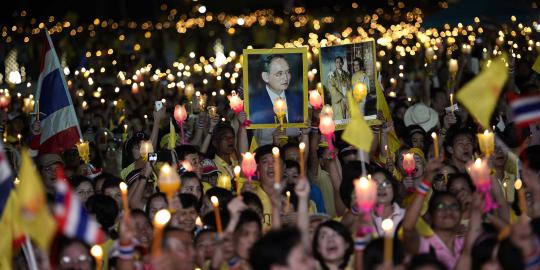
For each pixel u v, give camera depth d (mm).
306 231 12398
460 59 34531
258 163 16531
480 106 11906
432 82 33688
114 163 25359
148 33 56812
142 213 14117
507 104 24062
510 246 11312
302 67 19125
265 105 19109
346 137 13078
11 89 38438
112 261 12805
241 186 17406
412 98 32844
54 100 21516
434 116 24047
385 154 19531
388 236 11312
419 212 13312
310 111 20484
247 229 12789
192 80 38750
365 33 53844
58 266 12117
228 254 12500
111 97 35438
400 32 49812
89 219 10305
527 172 14047
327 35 54000
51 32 54625
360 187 11648
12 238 11789
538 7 38000
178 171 17891
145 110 30594
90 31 58344
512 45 34531
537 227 11789
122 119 29016
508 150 17984
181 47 55375
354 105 13141
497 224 13719
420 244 13539
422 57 41688
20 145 22203
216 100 33406
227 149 19609
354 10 72125
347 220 14281
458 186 15102
